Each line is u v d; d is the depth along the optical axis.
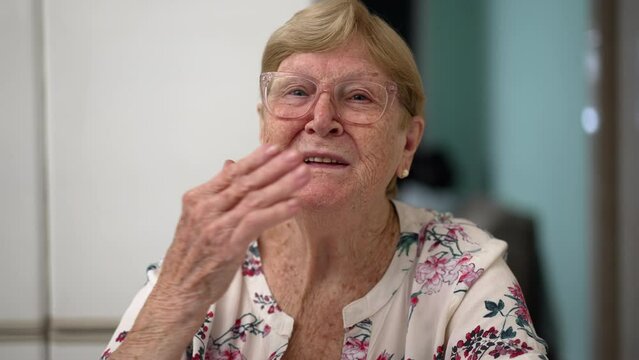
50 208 1.35
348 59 0.86
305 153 0.85
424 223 1.00
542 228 2.15
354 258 0.92
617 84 2.02
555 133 2.14
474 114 2.30
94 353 1.36
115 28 1.34
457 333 0.87
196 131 1.37
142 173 1.36
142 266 1.37
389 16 2.21
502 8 2.24
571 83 2.09
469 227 0.99
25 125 1.32
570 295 2.13
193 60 1.36
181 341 0.78
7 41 1.31
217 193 0.75
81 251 1.36
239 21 1.37
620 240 2.06
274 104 0.87
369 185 0.86
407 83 0.90
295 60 0.87
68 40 1.33
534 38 2.17
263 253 0.98
